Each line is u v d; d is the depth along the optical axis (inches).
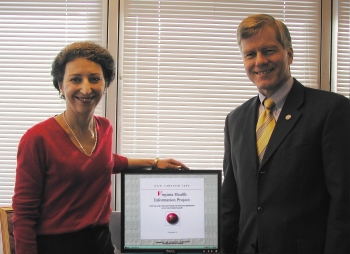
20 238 49.2
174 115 86.0
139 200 56.5
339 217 49.3
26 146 50.3
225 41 86.8
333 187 50.1
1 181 84.5
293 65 87.4
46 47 85.7
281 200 52.4
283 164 52.7
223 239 63.1
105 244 55.8
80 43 53.3
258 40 54.4
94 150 54.8
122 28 85.4
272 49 54.4
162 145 85.9
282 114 55.2
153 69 86.0
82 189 52.4
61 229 51.3
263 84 55.6
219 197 56.5
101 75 53.3
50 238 51.5
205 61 86.2
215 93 86.5
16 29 85.4
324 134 51.2
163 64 86.0
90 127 56.7
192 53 86.3
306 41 87.4
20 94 85.0
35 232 51.0
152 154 85.7
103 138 56.9
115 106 84.4
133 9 85.9
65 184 51.4
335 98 52.5
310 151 51.6
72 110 53.0
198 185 56.7
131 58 85.7
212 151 86.4
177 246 56.3
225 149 65.7
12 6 85.6
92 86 51.8
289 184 52.0
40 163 50.9
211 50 86.4
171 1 86.3
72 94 51.6
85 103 51.8
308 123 52.5
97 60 52.6
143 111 85.6
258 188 54.5
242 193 57.4
